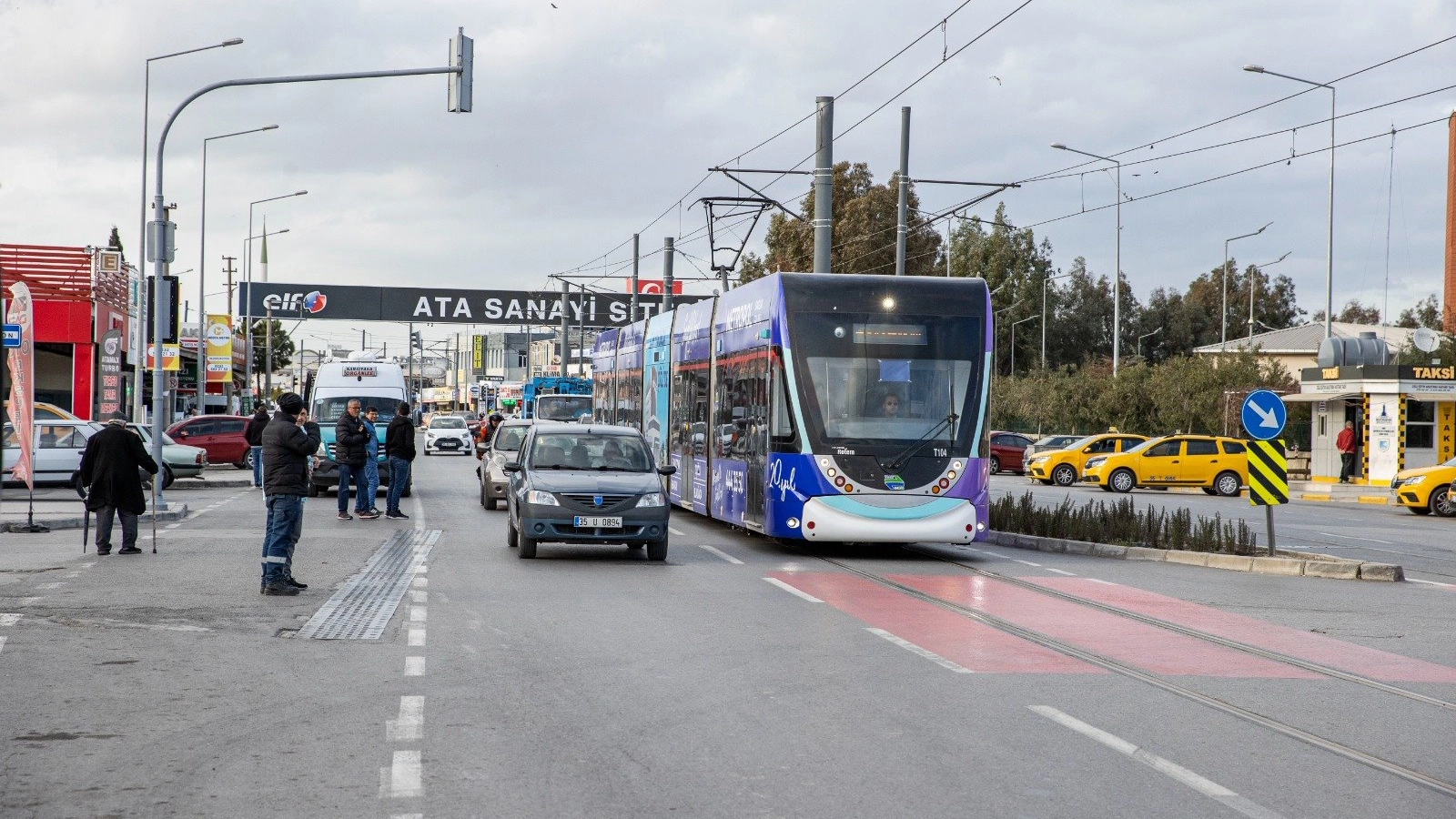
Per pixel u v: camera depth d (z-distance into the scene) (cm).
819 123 2811
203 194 4669
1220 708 889
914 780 689
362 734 784
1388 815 641
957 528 1836
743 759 730
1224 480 4331
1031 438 5994
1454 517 3369
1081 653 1095
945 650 1099
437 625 1210
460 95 2211
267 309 7519
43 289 4688
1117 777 700
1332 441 4619
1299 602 1480
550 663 1021
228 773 696
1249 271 10775
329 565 1702
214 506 2862
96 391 4847
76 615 1245
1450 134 6025
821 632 1184
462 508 2847
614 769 707
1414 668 1066
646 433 2894
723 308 2241
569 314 8719
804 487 1822
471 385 12344
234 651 1066
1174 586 1609
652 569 1705
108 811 628
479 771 702
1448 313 5981
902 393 1856
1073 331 10144
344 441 2491
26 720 818
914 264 7094
